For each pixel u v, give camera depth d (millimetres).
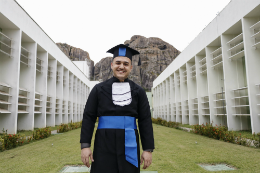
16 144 7059
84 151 1734
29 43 14133
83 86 35500
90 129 1809
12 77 11375
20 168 4133
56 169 4027
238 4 11375
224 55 13180
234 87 12875
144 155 1768
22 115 13438
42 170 3979
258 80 10523
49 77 18719
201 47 16500
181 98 22219
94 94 1858
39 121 15992
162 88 34531
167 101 29453
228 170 3869
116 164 1656
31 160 4832
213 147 6453
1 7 9992
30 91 13734
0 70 11336
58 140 8570
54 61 19156
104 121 1764
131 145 1667
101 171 1647
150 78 96688
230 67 13086
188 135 10461
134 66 101250
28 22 13016
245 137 7496
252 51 10750
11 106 11141
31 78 13844
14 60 11516
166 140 8328
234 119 12586
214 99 15188
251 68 10609
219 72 15398
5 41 11539
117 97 1798
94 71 117188
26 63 13867
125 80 1945
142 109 1878
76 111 28453
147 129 1833
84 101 36094
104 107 1781
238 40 12523
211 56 15570
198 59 17828
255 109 10328
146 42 113500
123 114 1764
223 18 13023
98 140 1733
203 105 17375
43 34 15789
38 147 6762
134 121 1804
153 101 42719
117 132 1700
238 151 5699
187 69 20203
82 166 4301
